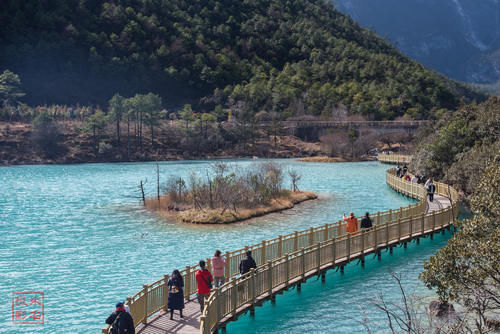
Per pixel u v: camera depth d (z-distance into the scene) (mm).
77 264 22406
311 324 15008
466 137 46938
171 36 199500
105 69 174875
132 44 187125
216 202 37281
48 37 174750
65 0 188750
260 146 123125
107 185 56344
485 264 11523
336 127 129250
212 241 26953
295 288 19047
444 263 12266
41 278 20219
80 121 123875
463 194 40094
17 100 151125
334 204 40906
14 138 102812
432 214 27562
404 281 19438
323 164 90688
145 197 45219
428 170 49531
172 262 22656
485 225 12062
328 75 195875
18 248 25641
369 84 183125
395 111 163500
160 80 184375
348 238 21141
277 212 36969
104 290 18531
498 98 51906
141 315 12836
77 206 40312
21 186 55562
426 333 10172
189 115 126062
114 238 27953
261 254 18938
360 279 19984
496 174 12758
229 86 179125
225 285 14117
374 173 70625
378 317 15297
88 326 14844
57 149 102875
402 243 26234
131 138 116188
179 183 40094
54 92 167000
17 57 166750
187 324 13109
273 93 163375
